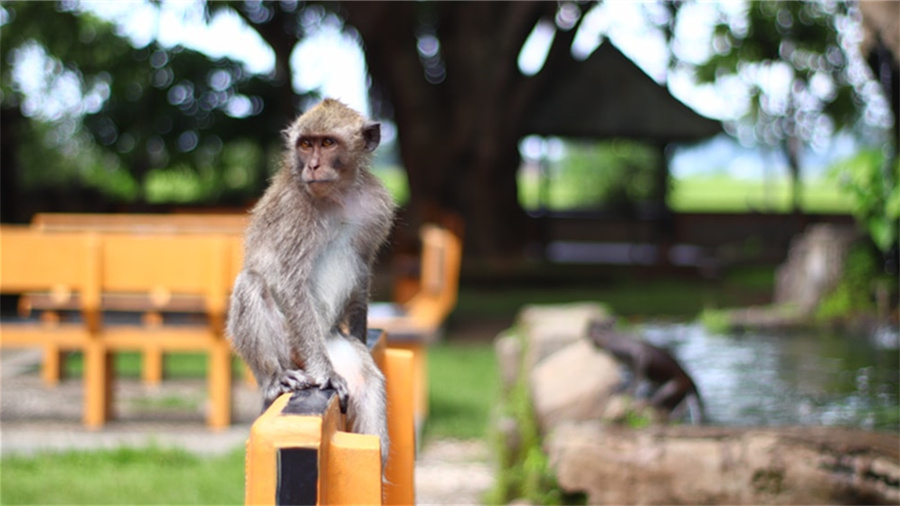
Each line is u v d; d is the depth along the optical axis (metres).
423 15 20.36
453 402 8.76
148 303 7.76
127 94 19.03
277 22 17.84
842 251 12.40
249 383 8.53
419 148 19.14
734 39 20.19
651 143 22.78
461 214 20.39
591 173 29.06
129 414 7.86
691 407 6.53
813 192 46.47
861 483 4.56
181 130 19.47
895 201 9.48
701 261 22.70
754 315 12.22
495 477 6.05
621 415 5.57
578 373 6.18
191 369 10.24
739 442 4.76
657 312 14.41
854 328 11.75
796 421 6.54
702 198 42.91
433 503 5.83
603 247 27.12
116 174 22.12
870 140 21.11
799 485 4.61
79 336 7.36
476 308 15.42
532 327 7.74
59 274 7.24
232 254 7.29
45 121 20.62
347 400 2.91
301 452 1.86
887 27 6.91
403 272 12.48
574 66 21.67
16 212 15.92
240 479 5.93
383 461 3.03
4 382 9.27
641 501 4.76
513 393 7.39
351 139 3.26
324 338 3.26
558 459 4.92
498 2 18.89
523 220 21.33
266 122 19.94
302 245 3.17
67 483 5.81
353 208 3.30
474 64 18.98
